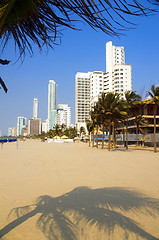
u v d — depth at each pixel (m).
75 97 186.50
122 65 122.81
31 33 2.48
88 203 6.01
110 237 3.89
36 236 3.94
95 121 43.62
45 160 19.53
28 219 4.84
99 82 136.88
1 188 8.09
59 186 8.39
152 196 6.68
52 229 4.26
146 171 12.35
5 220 4.81
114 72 124.50
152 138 52.22
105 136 68.81
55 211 5.36
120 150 37.09
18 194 7.14
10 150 38.34
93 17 1.79
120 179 9.81
